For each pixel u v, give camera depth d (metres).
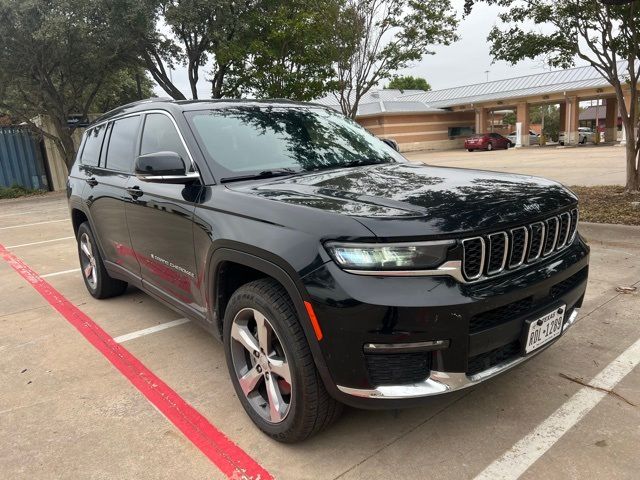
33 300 5.20
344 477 2.30
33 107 18.91
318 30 14.22
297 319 2.31
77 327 4.32
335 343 2.12
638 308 4.03
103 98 24.55
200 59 17.84
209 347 3.80
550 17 8.10
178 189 3.13
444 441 2.52
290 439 2.49
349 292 2.07
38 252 7.79
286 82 15.14
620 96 8.23
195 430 2.73
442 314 2.05
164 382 3.28
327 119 3.91
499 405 2.81
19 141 19.59
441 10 14.41
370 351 2.09
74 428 2.80
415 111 39.88
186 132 3.19
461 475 2.27
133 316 4.52
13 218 12.59
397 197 2.41
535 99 34.41
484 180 2.80
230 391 3.13
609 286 4.55
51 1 15.49
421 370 2.15
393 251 2.07
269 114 3.63
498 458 2.38
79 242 5.15
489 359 2.31
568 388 2.95
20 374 3.49
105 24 15.71
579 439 2.48
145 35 16.17
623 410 2.71
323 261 2.15
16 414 2.97
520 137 34.19
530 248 2.39
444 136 42.47
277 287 2.43
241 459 2.47
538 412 2.72
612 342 3.49
